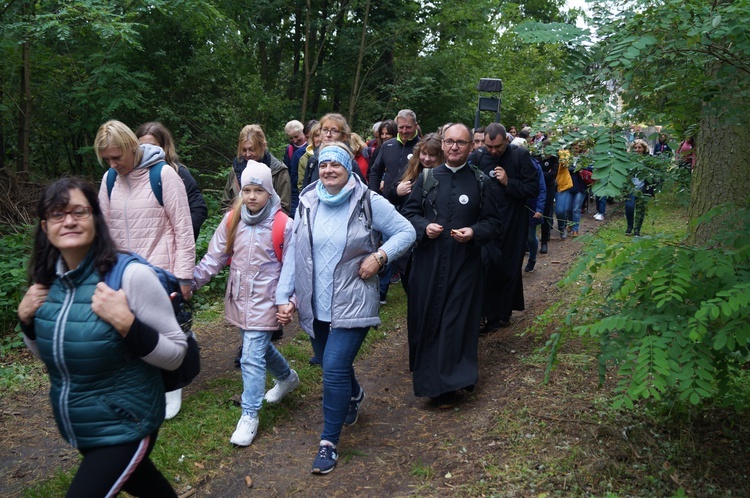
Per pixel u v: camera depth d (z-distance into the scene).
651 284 2.71
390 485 3.36
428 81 19.17
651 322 2.64
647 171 3.38
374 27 19.36
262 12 17.81
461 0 19.28
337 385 3.50
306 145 7.09
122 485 2.18
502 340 5.55
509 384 4.52
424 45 20.83
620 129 2.76
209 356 5.40
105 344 2.09
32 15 9.50
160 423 2.31
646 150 3.14
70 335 2.09
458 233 4.20
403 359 5.43
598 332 2.69
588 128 2.76
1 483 3.44
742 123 2.93
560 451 3.49
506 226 5.73
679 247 2.81
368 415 4.29
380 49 19.55
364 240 3.49
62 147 13.79
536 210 8.14
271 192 3.84
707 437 3.55
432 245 4.36
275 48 19.39
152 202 3.78
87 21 9.73
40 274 2.19
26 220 8.45
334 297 3.50
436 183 4.43
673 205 4.18
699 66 2.80
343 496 3.28
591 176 2.67
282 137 14.91
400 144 6.77
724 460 3.33
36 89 11.62
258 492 3.34
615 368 4.43
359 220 3.51
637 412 3.85
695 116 3.14
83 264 2.15
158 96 13.85
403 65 20.19
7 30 9.25
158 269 2.38
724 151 3.95
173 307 2.41
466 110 20.34
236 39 15.59
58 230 2.09
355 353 3.56
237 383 4.71
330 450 3.54
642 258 2.77
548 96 2.92
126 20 10.48
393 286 7.91
